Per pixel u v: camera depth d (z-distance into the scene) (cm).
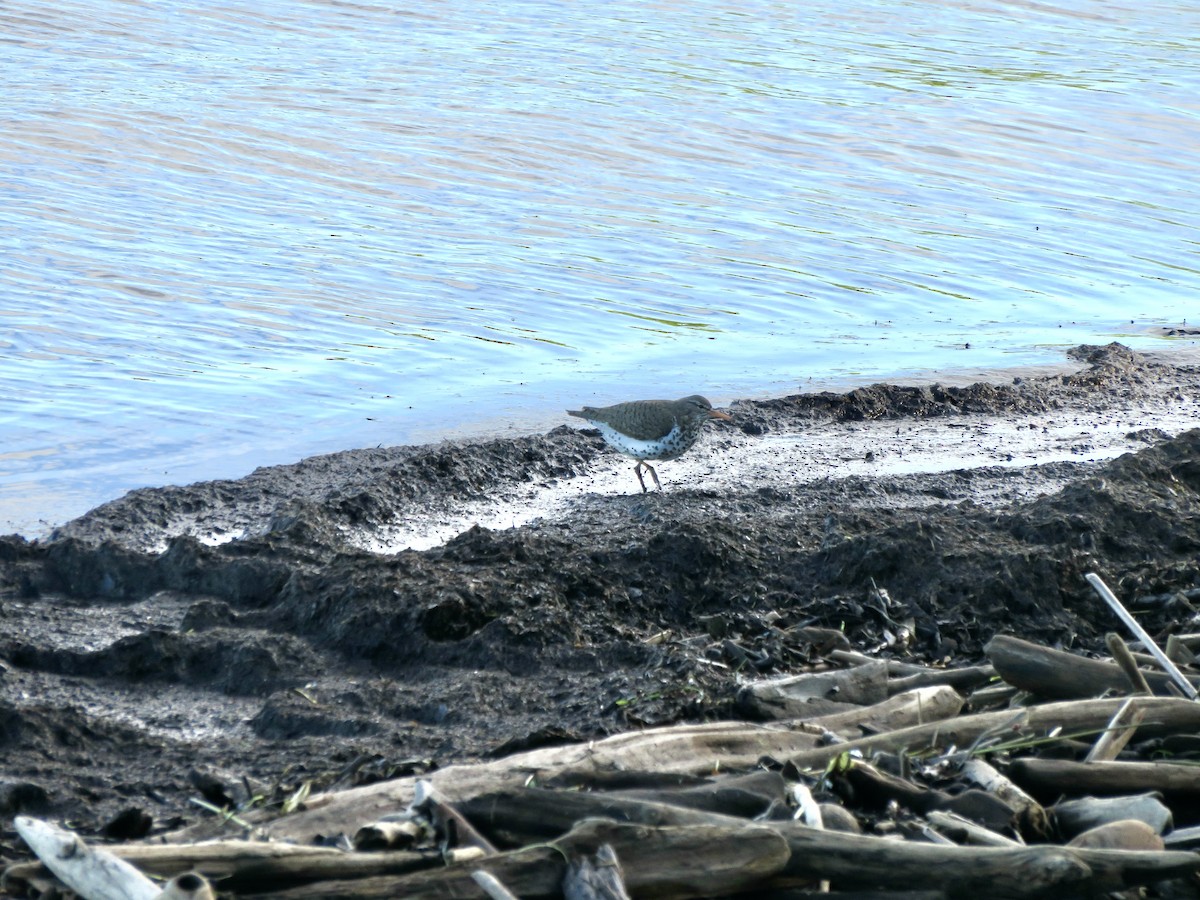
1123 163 8731
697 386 5297
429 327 5897
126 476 4344
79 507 4088
